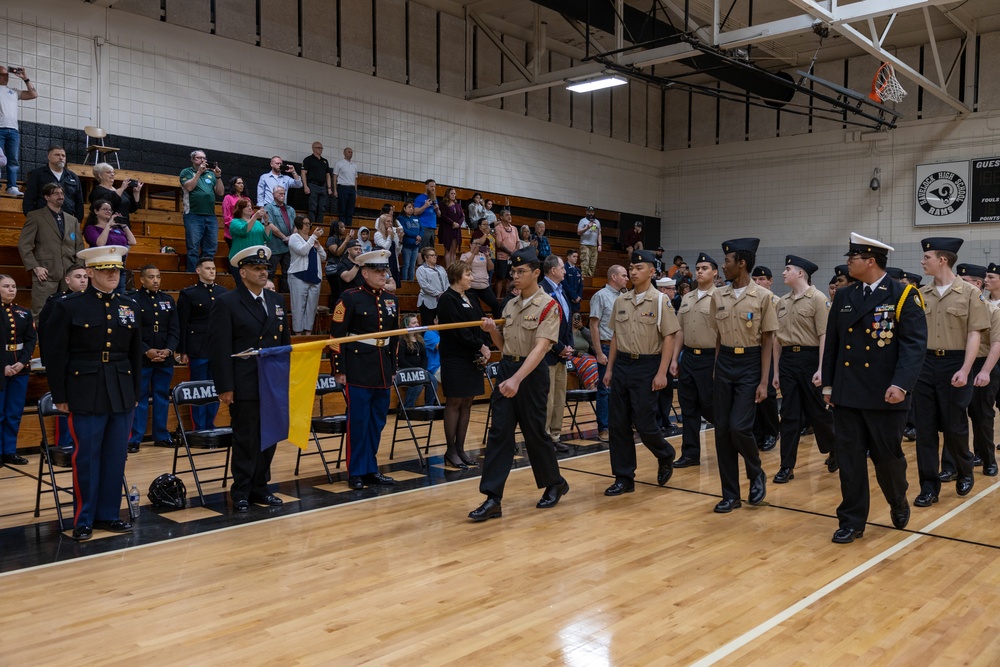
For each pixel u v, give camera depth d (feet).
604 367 28.78
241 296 17.93
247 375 17.72
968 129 53.98
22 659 10.27
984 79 53.47
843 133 58.59
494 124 53.57
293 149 43.01
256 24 41.52
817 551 15.08
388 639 10.94
